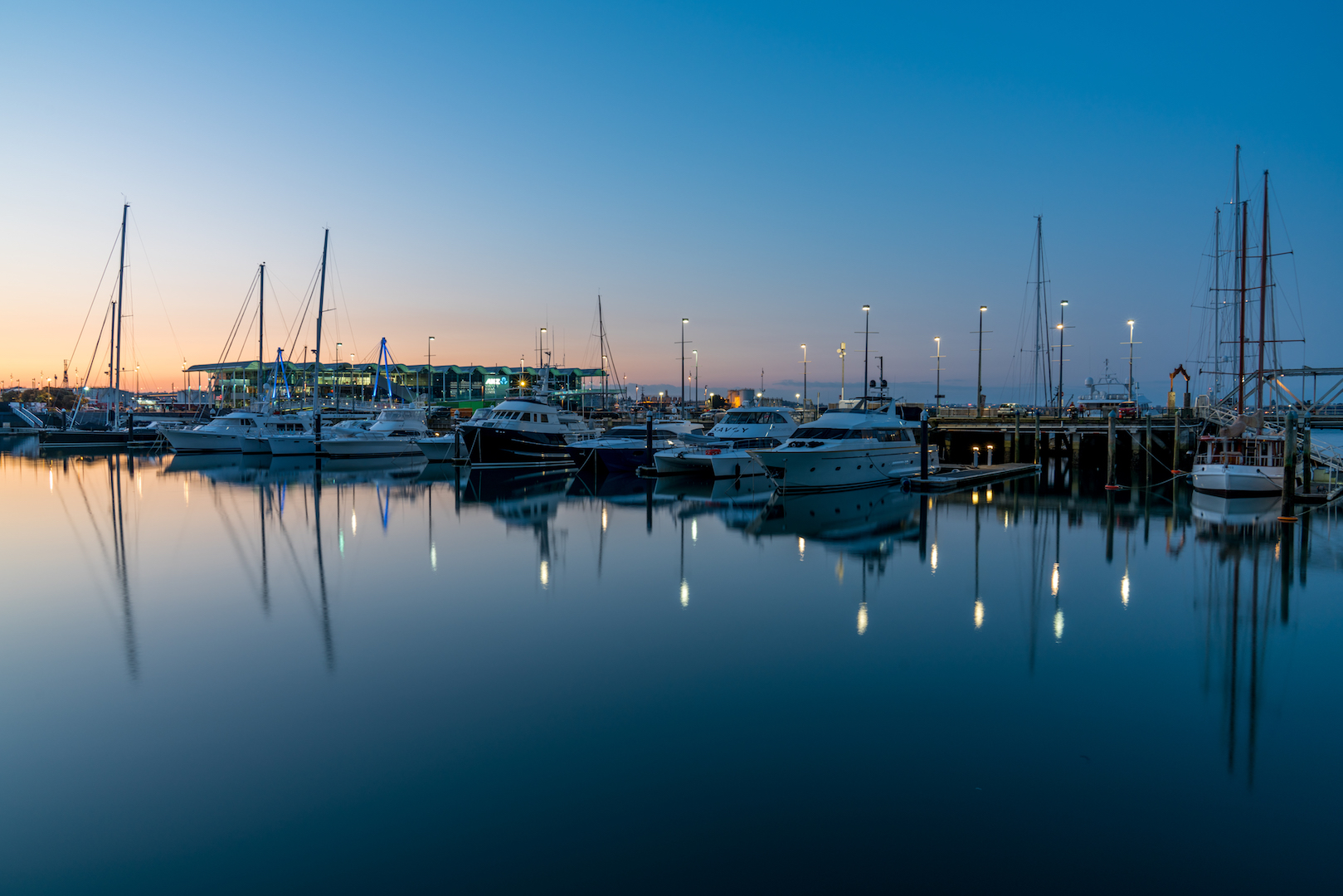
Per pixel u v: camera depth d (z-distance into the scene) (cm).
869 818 711
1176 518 2544
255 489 3538
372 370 11419
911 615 1393
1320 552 1958
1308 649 1195
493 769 801
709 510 2819
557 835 683
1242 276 3881
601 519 2603
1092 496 3194
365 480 3972
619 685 1039
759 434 4131
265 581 1661
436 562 1861
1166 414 4988
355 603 1473
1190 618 1370
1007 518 2597
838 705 970
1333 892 610
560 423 5003
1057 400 5744
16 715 937
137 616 1383
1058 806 732
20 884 616
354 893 609
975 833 687
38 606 1450
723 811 722
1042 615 1393
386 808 726
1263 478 2911
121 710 952
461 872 634
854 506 2917
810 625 1331
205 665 1116
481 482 3928
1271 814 717
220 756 830
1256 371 3488
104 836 682
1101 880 624
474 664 1128
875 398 3822
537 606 1452
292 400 8131
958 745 858
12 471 4372
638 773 791
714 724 913
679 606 1459
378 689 1026
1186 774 794
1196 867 640
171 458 5369
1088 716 939
